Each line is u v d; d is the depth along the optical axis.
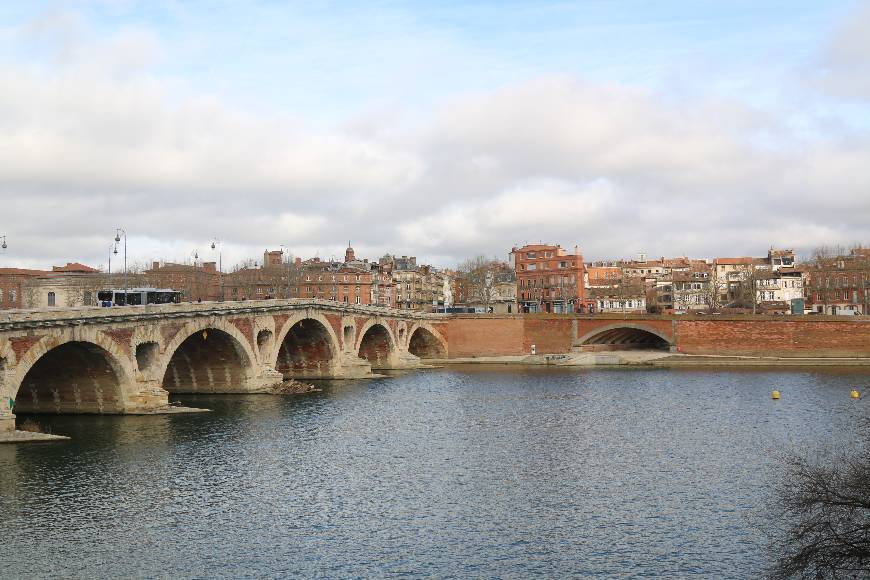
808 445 79.44
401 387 130.62
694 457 75.12
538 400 113.31
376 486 65.81
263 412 100.50
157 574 47.62
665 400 111.56
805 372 143.88
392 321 166.12
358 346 152.88
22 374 76.50
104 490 63.53
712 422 93.19
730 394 116.56
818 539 41.19
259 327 118.06
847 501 41.47
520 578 47.22
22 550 50.97
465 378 145.12
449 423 94.12
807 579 42.53
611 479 67.62
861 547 39.66
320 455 76.69
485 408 105.88
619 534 54.09
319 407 106.12
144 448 77.50
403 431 88.94
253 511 59.00
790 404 106.00
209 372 118.50
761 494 62.34
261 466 72.00
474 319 183.75
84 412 94.12
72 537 53.25
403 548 51.81
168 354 97.31
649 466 71.88
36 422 89.12
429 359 183.00
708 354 168.38
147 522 56.38
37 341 77.62
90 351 87.25
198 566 48.84
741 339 166.25
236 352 115.44
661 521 56.56
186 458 74.19
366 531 54.94
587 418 96.94
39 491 62.94
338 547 52.00
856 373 140.88
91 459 72.88
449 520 57.22
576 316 178.25
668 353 171.50
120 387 92.12
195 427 88.50
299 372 147.00
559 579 47.00
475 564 49.25
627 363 165.75
